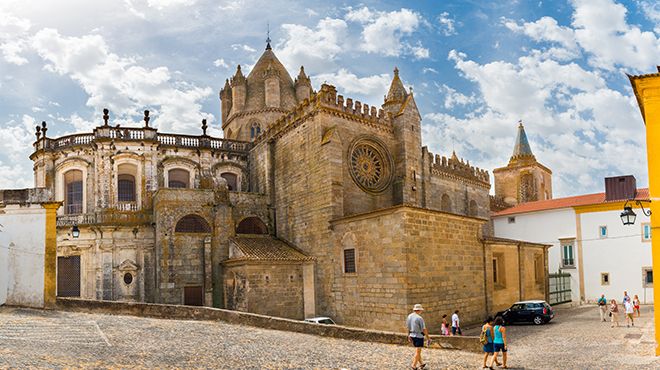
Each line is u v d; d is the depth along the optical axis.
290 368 18.53
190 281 44.22
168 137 53.69
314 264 43.44
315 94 45.69
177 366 17.50
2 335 20.66
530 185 86.50
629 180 57.66
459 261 39.69
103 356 17.94
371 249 37.78
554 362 22.80
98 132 51.16
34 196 31.23
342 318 40.12
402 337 24.77
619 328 35.59
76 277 47.12
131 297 46.25
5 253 30.62
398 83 54.16
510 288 46.97
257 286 40.34
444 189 61.75
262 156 53.12
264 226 50.03
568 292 59.72
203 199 45.94
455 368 20.41
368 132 48.28
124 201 51.09
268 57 70.12
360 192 46.44
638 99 24.66
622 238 57.28
